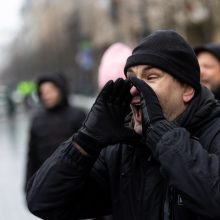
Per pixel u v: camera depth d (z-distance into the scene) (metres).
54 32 87.38
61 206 2.59
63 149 2.57
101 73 4.61
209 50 4.51
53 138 6.05
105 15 59.06
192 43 18.73
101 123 2.48
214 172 2.27
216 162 2.30
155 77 2.46
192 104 2.50
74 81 62.34
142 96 2.42
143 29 24.00
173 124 2.39
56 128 6.09
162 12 20.25
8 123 30.06
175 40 2.46
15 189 10.63
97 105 2.50
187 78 2.46
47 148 6.04
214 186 2.24
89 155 2.52
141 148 2.51
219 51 4.51
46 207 2.57
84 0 70.50
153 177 2.49
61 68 75.19
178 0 19.38
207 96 2.54
